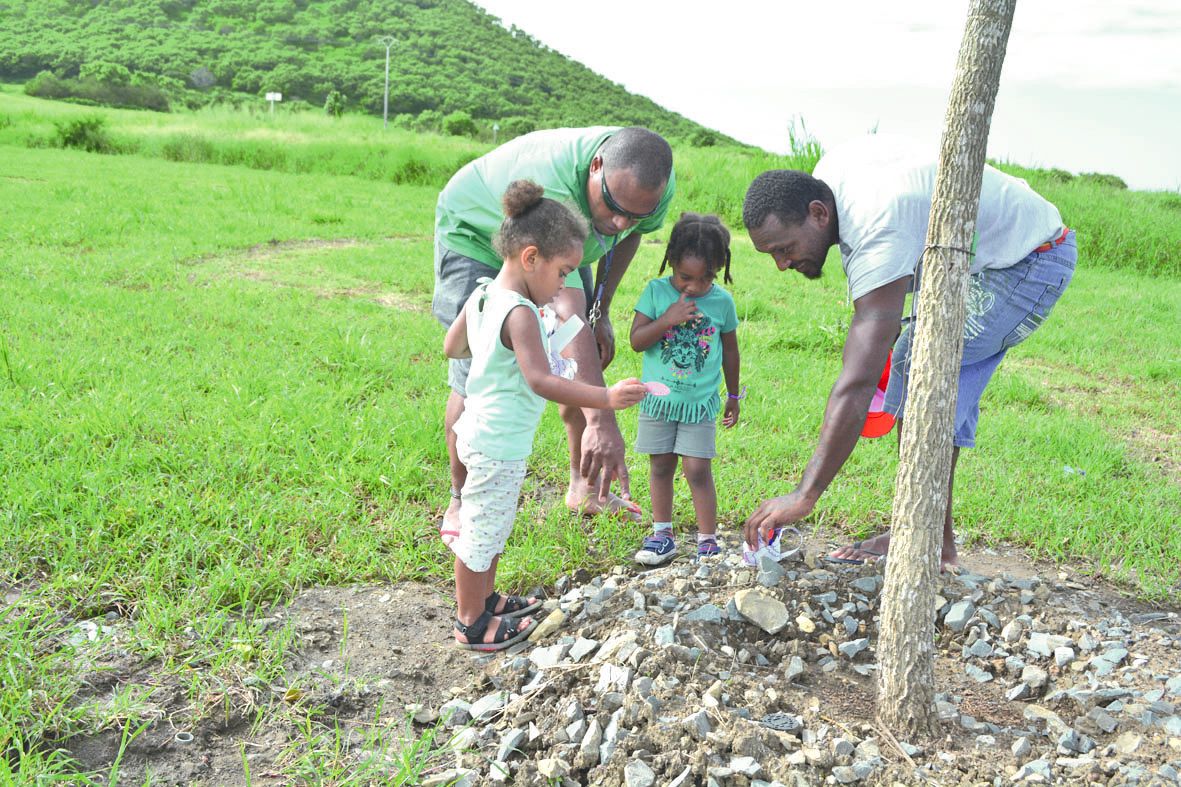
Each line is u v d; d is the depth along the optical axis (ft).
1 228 35.35
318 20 445.37
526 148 13.28
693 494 13.89
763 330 28.71
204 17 426.51
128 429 16.06
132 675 10.24
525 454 10.82
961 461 18.42
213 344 22.08
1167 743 9.28
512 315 10.06
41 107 133.18
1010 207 12.09
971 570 14.08
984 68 8.41
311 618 11.76
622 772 8.79
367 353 22.09
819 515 15.61
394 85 382.01
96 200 46.03
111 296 25.67
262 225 43.39
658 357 13.53
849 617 11.89
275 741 9.50
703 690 9.76
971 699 10.65
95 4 408.67
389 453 16.24
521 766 8.98
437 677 10.80
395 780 8.79
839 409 10.63
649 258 40.70
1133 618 12.80
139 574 12.07
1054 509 16.01
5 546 12.28
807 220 11.63
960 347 8.95
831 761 8.80
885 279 10.87
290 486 14.96
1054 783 8.72
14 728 8.89
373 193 62.85
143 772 8.94
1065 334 30.81
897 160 11.59
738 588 12.03
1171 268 47.96
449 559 13.37
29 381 18.03
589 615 11.69
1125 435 21.43
